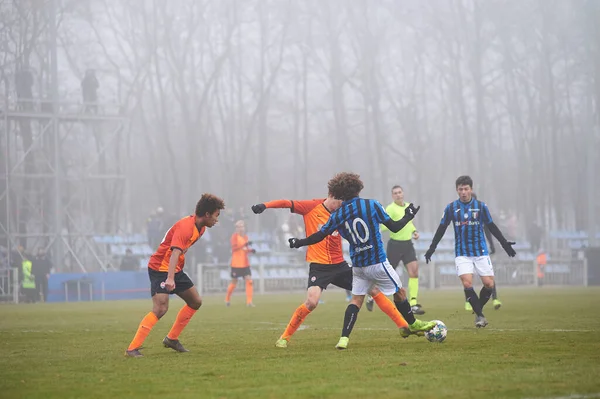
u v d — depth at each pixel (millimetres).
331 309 63469
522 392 21094
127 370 27156
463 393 21078
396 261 55875
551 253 130750
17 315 63250
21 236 102562
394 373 24875
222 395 21625
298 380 23969
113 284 94562
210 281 101375
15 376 26156
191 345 35750
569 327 41281
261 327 46812
